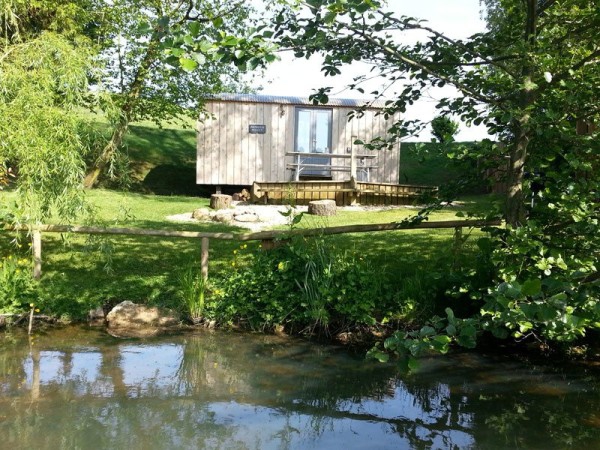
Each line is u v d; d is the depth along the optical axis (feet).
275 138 62.75
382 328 21.83
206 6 46.88
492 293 10.54
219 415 15.26
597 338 20.86
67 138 20.77
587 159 18.72
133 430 14.19
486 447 13.70
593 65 17.99
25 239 30.40
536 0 18.86
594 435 14.32
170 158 75.82
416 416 15.42
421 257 27.89
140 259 28.50
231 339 21.63
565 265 15.23
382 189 54.80
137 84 51.78
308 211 45.29
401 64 18.75
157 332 22.11
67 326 22.35
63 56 21.40
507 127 18.75
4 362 18.78
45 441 13.51
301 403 16.17
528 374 18.54
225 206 46.85
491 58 19.81
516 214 19.15
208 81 56.39
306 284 22.52
